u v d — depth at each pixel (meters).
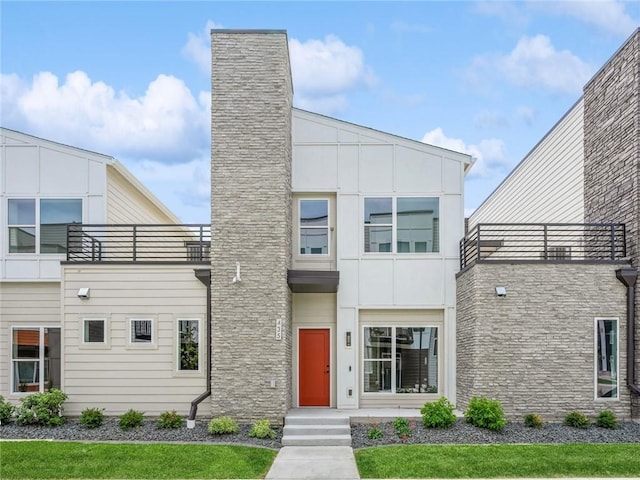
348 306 16.30
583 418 13.64
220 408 14.18
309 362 16.44
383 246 16.48
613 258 14.70
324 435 13.24
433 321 16.44
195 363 14.93
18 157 17.02
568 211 18.84
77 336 15.01
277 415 14.14
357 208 16.53
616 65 15.55
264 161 14.73
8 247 16.78
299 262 16.61
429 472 10.20
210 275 14.78
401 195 16.53
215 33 14.94
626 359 14.46
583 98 17.64
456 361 16.12
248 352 14.31
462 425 13.58
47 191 16.95
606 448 11.55
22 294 16.64
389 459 10.92
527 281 14.50
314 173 16.58
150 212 22.06
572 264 14.57
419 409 15.87
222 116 14.80
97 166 17.05
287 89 15.48
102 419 14.16
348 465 10.84
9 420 14.23
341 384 16.08
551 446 11.74
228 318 14.40
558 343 14.40
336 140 16.66
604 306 14.52
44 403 14.09
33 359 16.47
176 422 13.84
